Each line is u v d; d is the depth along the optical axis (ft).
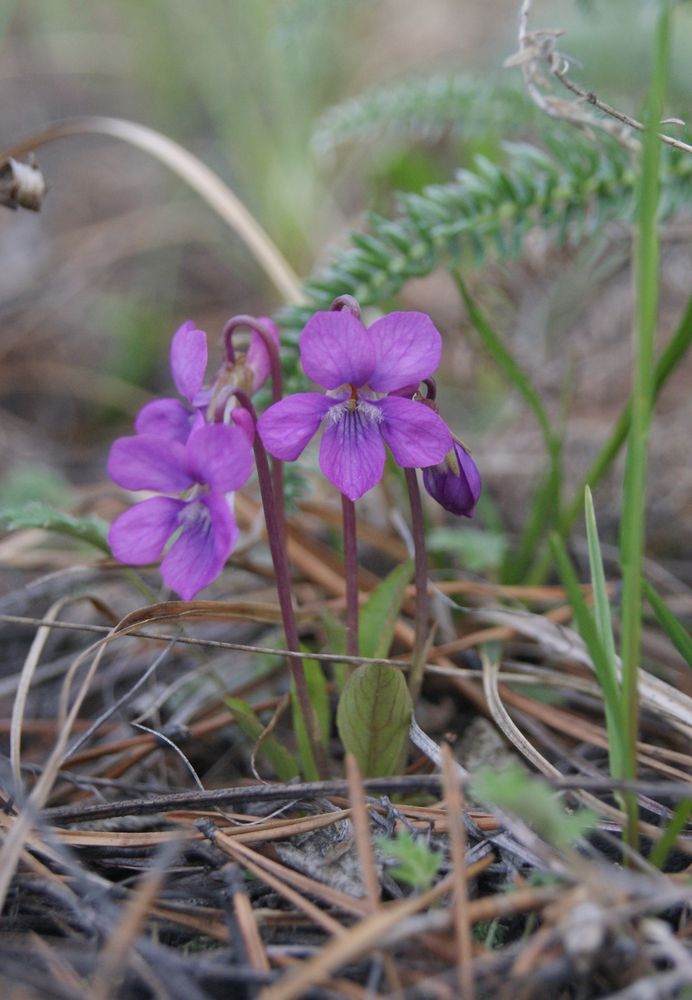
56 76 1.87
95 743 0.88
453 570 0.97
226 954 0.70
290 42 1.19
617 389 1.09
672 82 0.98
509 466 1.08
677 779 0.79
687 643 0.76
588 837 0.75
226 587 0.98
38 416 1.29
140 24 1.65
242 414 0.74
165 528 0.72
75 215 1.60
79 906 0.70
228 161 1.58
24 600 0.96
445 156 1.38
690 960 0.66
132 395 1.30
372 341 0.73
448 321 1.23
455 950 0.68
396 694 0.76
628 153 0.90
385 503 1.00
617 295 1.11
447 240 0.92
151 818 0.76
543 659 0.92
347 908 0.71
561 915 0.67
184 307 1.46
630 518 0.70
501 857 0.73
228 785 0.84
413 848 0.69
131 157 1.72
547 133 0.94
